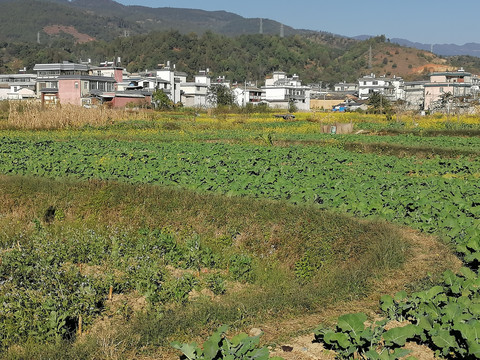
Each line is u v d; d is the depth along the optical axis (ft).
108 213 40.57
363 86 379.96
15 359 19.90
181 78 340.80
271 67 560.20
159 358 20.58
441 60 597.93
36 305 23.13
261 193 45.75
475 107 191.83
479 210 38.81
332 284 27.73
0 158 61.77
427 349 20.98
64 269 29.14
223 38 593.01
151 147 78.64
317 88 446.60
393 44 646.74
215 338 19.31
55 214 40.78
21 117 116.78
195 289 27.66
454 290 24.21
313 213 38.19
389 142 97.50
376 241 33.19
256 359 18.35
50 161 58.49
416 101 300.61
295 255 32.91
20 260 27.94
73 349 20.40
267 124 150.71
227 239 34.88
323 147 86.89
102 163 57.36
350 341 20.24
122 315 24.30
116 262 30.27
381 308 24.71
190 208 39.91
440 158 79.25
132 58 525.75
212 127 139.23
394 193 44.14
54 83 271.08
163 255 31.78
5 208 41.81
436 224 37.50
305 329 23.08
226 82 367.25
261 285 29.09
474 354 18.26
